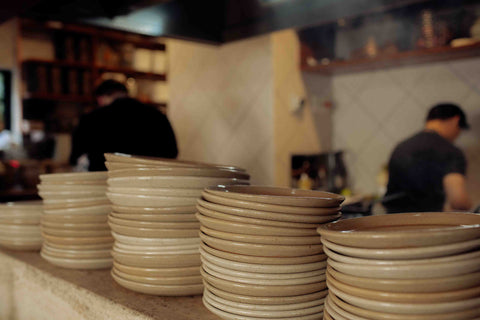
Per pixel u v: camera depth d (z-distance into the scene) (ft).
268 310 2.15
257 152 9.93
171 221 2.58
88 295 2.84
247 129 10.11
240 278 2.16
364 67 10.05
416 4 8.37
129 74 15.11
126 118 7.32
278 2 6.03
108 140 7.20
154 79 15.76
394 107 10.32
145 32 6.41
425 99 9.86
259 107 9.84
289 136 9.98
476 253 1.59
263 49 9.69
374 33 9.18
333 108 11.35
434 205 6.72
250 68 9.98
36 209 3.89
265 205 2.06
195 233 2.60
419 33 8.55
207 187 2.38
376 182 10.68
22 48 14.33
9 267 3.92
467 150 9.39
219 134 10.74
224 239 2.17
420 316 1.62
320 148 10.96
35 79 13.39
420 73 9.87
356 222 2.06
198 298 2.70
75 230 3.23
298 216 2.06
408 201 6.82
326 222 2.16
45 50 14.75
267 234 2.08
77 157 7.55
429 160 6.73
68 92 13.84
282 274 2.11
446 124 6.85
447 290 1.60
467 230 1.57
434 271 1.57
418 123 9.99
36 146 14.02
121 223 2.70
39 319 3.46
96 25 6.05
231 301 2.22
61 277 3.18
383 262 1.62
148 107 7.67
